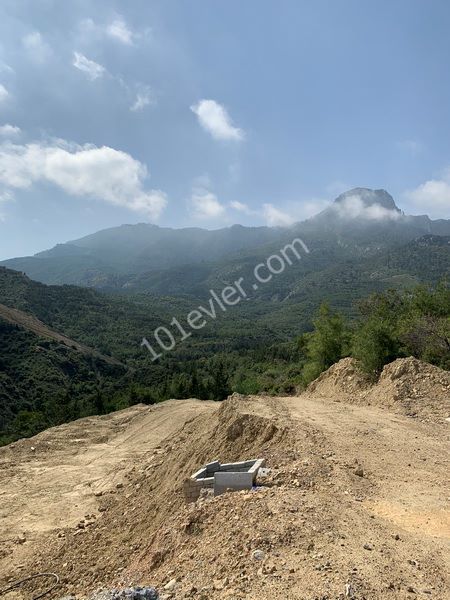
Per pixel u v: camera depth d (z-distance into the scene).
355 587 5.66
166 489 14.23
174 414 34.94
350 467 11.14
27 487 22.20
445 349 26.00
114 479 22.25
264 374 67.75
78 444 32.12
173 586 6.58
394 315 35.00
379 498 9.38
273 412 16.86
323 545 6.79
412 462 11.99
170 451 21.11
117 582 8.54
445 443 14.04
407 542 7.25
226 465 11.30
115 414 43.31
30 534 16.16
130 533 12.40
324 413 17.77
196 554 7.35
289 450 12.45
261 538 7.00
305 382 40.25
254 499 8.55
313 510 8.04
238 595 5.71
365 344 26.42
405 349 26.39
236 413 16.05
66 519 17.55
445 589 5.87
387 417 17.53
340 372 27.78
